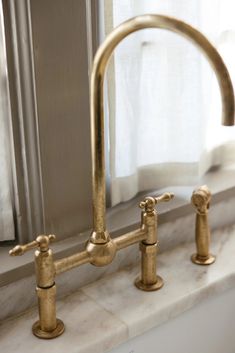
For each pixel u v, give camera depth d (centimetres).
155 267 89
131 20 67
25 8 74
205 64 98
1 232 86
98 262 80
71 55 80
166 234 100
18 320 83
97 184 77
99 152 75
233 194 108
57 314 84
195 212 102
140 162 102
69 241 88
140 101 96
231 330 101
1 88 78
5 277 79
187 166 102
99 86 72
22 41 75
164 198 87
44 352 76
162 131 99
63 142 83
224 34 102
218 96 106
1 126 80
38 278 76
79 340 78
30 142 81
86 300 87
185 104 97
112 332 80
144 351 87
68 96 82
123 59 89
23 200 84
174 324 89
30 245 73
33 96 79
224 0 100
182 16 91
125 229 92
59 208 86
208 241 96
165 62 94
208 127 108
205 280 92
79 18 80
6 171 82
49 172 83
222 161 117
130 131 94
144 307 85
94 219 79
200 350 96
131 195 100
